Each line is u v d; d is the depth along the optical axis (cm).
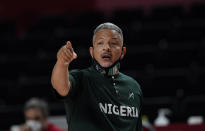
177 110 2020
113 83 700
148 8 3412
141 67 2456
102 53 679
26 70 2609
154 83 2259
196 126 1661
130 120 688
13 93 2417
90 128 652
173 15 3023
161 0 3406
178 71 2370
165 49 2530
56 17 3225
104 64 686
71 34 2906
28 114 1339
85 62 2427
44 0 3506
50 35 2975
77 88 666
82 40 2816
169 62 2453
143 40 2717
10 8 3497
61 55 599
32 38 2927
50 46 2792
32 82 2477
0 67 2639
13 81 2553
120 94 698
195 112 2012
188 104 2059
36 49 2830
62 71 609
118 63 706
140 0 3431
